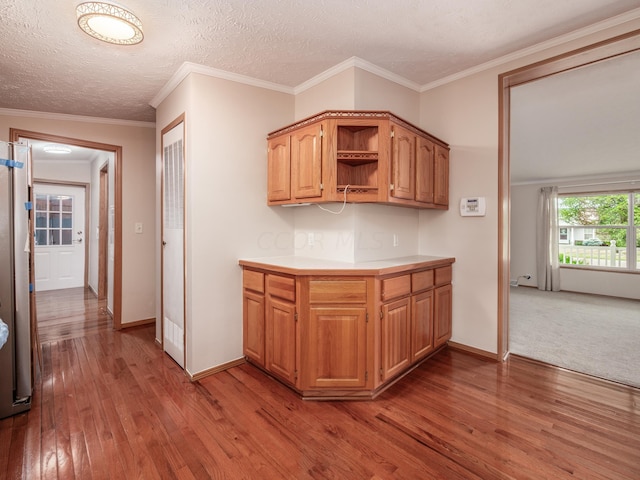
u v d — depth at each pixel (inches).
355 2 75.9
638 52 93.6
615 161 204.8
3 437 72.5
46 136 138.8
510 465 63.2
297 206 118.7
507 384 95.0
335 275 85.6
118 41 79.9
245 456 66.3
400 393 90.3
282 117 120.5
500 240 110.3
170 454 66.9
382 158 91.6
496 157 110.5
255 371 105.5
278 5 75.9
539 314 179.2
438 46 97.3
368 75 107.7
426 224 129.1
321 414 80.7
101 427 76.0
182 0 73.0
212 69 103.7
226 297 107.0
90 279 242.2
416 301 101.5
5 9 73.2
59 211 236.8
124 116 146.3
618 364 109.0
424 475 61.0
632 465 63.1
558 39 93.4
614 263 238.4
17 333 81.9
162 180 123.0
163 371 105.6
